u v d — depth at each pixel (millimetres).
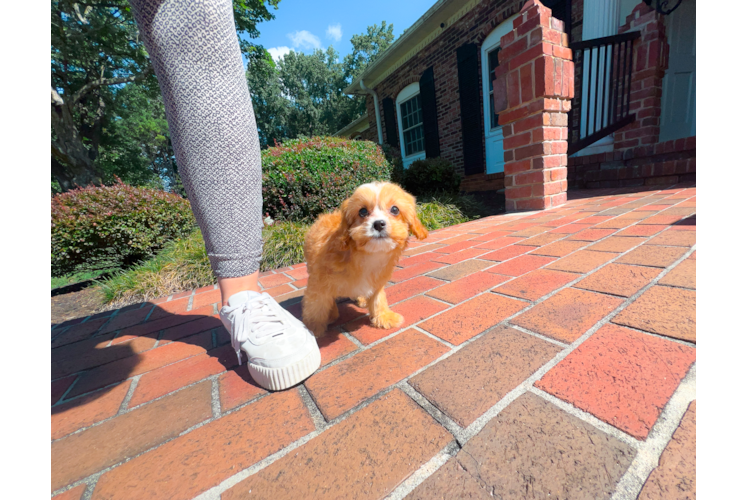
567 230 3354
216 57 1371
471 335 1576
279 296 2768
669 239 2418
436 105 10883
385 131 14164
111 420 1307
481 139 9453
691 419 900
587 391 1072
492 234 3852
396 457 933
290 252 4117
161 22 1288
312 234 1948
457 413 1066
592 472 800
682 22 6523
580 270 2172
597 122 6734
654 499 716
